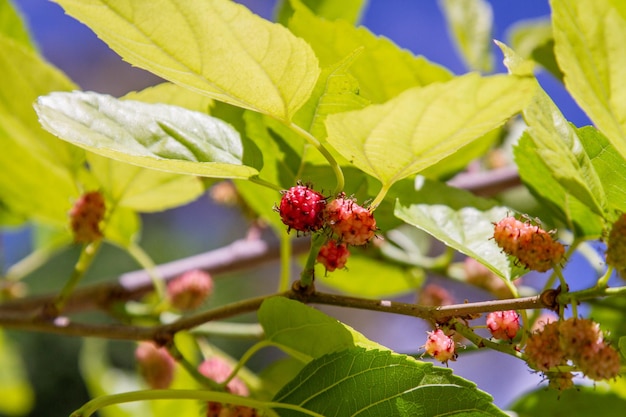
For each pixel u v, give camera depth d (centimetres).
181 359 59
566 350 51
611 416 65
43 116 53
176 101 61
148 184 66
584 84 51
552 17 51
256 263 78
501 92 49
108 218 65
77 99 54
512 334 54
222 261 78
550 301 52
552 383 53
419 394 54
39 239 89
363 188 60
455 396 54
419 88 49
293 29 64
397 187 60
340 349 56
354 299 55
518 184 77
